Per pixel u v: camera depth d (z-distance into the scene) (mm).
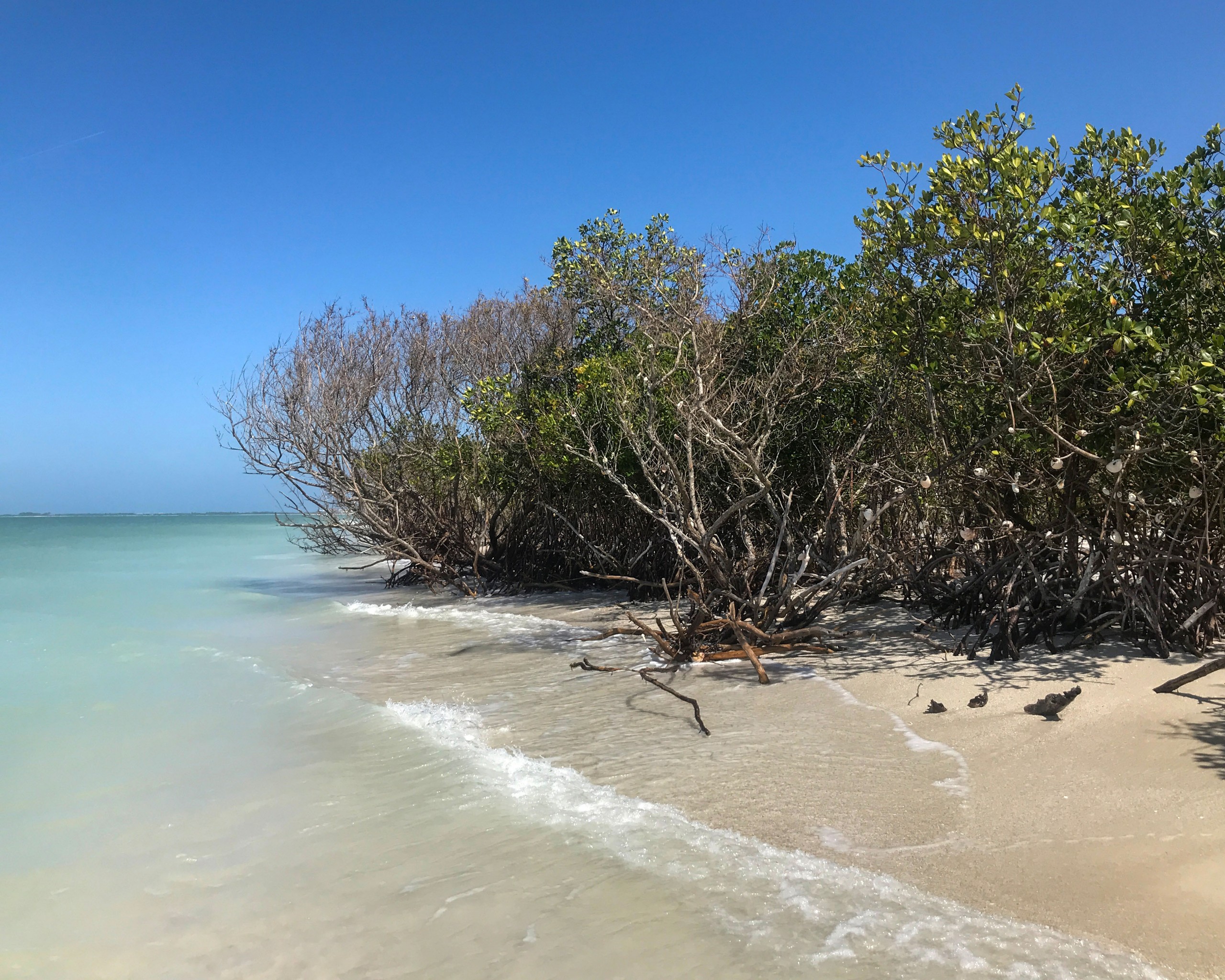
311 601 17719
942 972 3133
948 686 6902
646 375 11047
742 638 8641
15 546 43188
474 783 5629
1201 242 6699
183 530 76250
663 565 14930
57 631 13383
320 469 19094
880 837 4340
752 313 10289
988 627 8180
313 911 4059
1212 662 5598
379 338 19594
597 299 14312
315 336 19172
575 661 9719
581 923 3734
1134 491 7137
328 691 8680
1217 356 5977
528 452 16031
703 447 11844
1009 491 8211
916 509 10812
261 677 9570
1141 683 6203
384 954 3641
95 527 88875
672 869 4160
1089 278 7117
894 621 9961
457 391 19156
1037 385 7043
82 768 6379
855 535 9469
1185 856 3732
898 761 5445
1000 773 5043
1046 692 6316
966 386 8055
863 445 10875
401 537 19766
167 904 4215
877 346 9578
